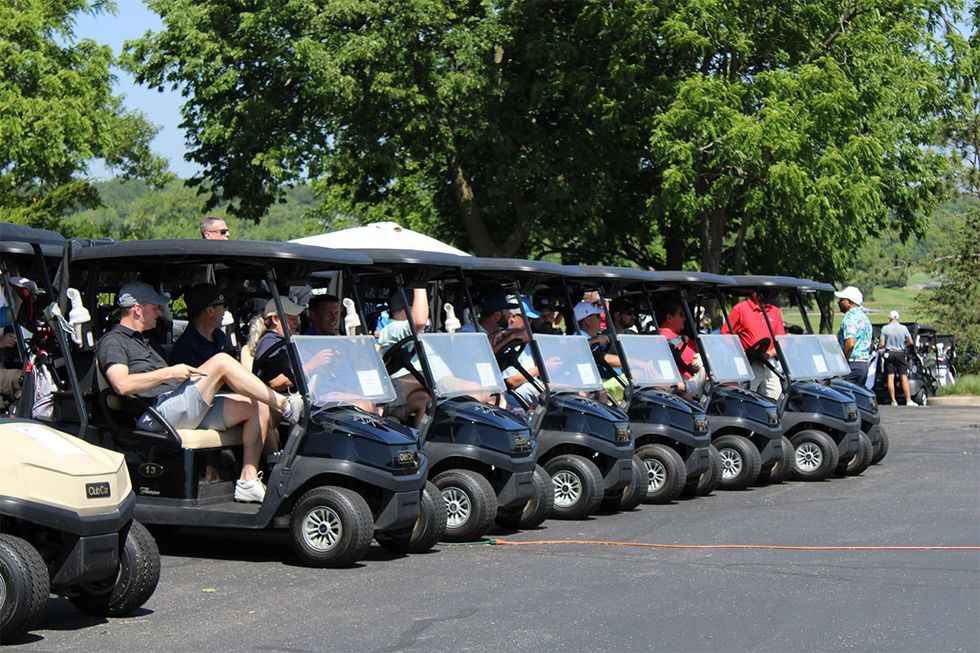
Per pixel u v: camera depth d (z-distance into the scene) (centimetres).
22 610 838
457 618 953
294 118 3706
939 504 1630
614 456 1498
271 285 1187
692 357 1850
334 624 929
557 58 3678
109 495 891
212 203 3941
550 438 1496
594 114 3631
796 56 3628
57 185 4203
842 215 3406
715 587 1083
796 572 1155
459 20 3703
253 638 882
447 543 1317
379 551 1267
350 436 1169
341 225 5841
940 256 5309
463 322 1554
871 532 1396
